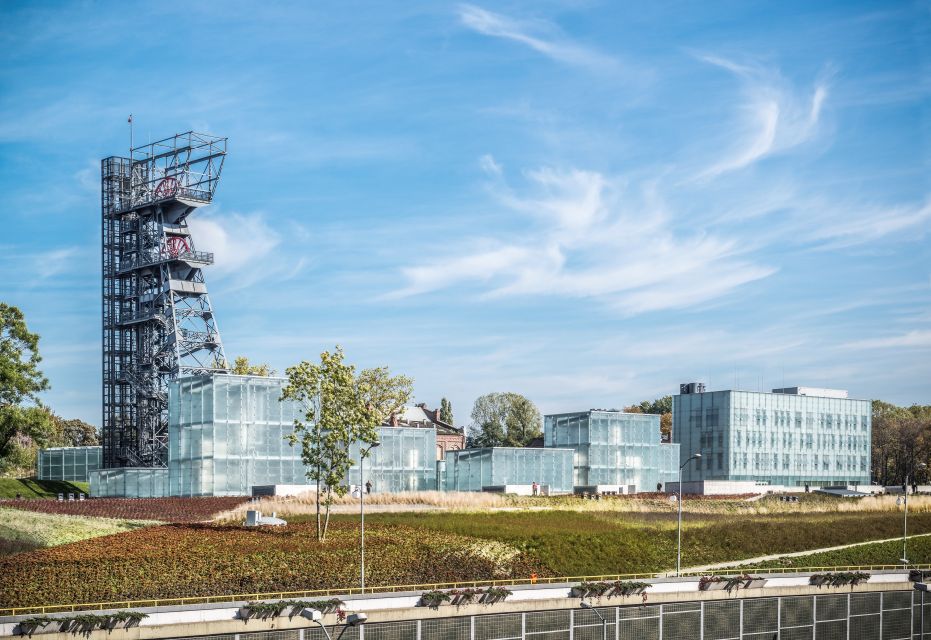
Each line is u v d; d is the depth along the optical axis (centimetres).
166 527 8294
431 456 12925
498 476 13288
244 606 5659
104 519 8550
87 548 7300
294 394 8406
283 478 11631
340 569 7381
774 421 17838
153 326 14362
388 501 10606
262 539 7931
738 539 10212
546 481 13700
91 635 5244
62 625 5175
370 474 12369
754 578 7606
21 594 6256
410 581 7400
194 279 14450
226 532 8169
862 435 19025
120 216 15275
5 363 10188
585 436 14450
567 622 6856
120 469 11706
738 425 17375
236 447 11356
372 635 6097
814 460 18312
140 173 15250
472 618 6475
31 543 7388
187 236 14612
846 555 10169
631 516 10738
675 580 7650
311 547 7794
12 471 16600
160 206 14562
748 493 13838
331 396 8262
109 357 15012
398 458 12625
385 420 15350
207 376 11306
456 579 7644
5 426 10212
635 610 7131
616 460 14625
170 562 7056
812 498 13462
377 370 15275
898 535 11256
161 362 14112
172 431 11525
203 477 11125
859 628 8188
